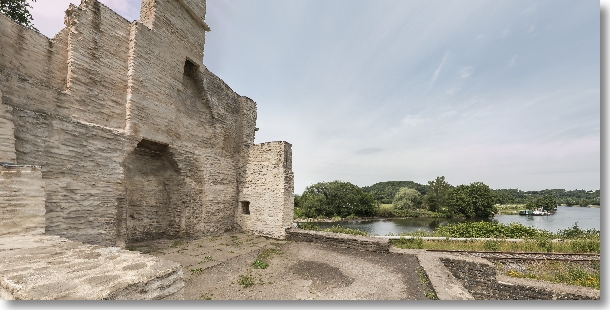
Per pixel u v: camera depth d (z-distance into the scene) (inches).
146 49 362.0
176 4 424.2
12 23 250.1
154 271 112.9
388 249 399.5
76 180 270.2
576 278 323.3
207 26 489.1
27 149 233.8
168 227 427.8
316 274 304.0
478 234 573.0
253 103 614.2
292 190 539.2
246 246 422.6
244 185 549.0
